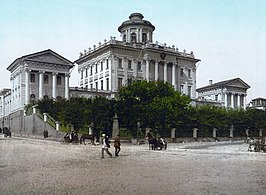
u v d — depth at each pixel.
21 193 11.52
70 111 50.84
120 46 85.94
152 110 51.91
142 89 56.94
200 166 19.23
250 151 32.34
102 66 89.38
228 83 115.25
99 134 47.69
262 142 32.62
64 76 82.44
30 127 63.62
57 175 15.78
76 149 33.50
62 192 11.66
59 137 50.03
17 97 81.25
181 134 57.78
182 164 20.42
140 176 15.34
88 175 15.77
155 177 14.98
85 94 83.75
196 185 12.87
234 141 63.97
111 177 15.08
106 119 48.91
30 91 78.12
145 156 26.50
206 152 30.06
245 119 74.12
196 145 47.00
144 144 45.53
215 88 117.81
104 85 87.88
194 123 59.78
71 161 22.48
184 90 97.19
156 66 90.88
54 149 32.94
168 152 30.34
